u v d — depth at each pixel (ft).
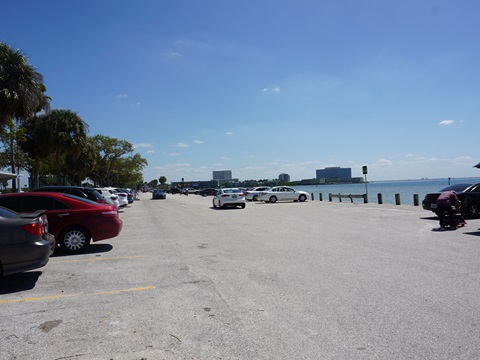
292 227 47.67
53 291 20.88
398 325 15.07
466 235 37.35
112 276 24.02
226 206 96.48
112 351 13.35
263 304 17.99
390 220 53.06
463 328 14.64
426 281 21.15
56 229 32.07
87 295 20.03
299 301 18.30
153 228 51.08
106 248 34.65
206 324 15.69
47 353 13.26
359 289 19.95
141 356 12.95
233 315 16.63
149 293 20.21
